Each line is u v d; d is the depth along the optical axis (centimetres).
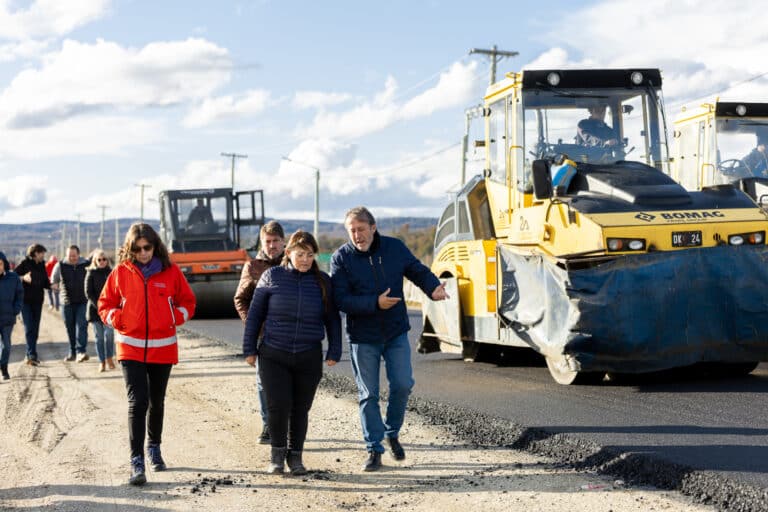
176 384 1187
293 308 673
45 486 665
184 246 2628
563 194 1005
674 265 915
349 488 634
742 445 675
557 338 945
